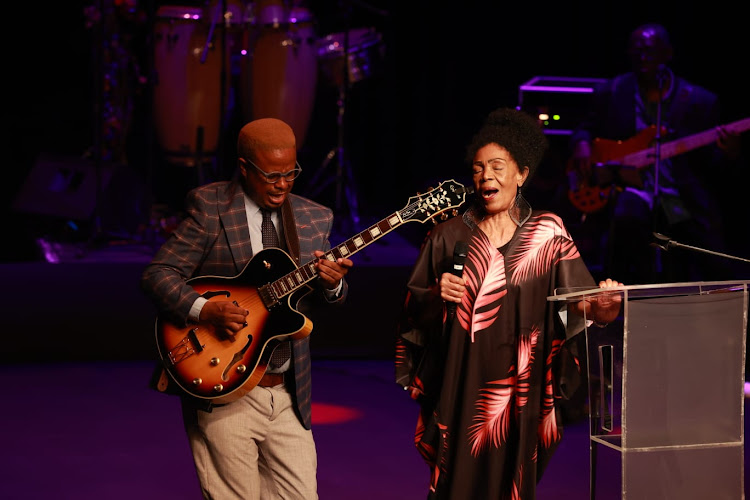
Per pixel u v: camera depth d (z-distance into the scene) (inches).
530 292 246.2
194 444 247.0
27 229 690.8
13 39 799.7
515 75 806.5
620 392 213.3
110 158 745.0
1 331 518.6
